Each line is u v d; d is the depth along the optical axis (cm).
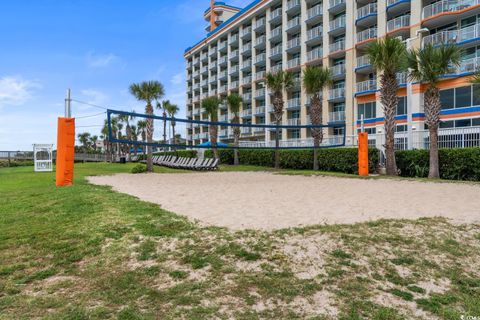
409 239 479
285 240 477
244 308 312
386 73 1784
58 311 305
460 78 2592
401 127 2923
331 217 618
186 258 423
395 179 1477
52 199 833
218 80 6344
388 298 333
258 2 4988
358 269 393
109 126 1231
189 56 7438
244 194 966
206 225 564
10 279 376
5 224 604
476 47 2636
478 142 1571
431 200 817
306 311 308
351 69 3547
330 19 3841
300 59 4331
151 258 430
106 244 480
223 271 388
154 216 627
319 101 2547
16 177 1675
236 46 5956
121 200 801
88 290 348
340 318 296
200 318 294
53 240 502
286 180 1479
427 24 2908
